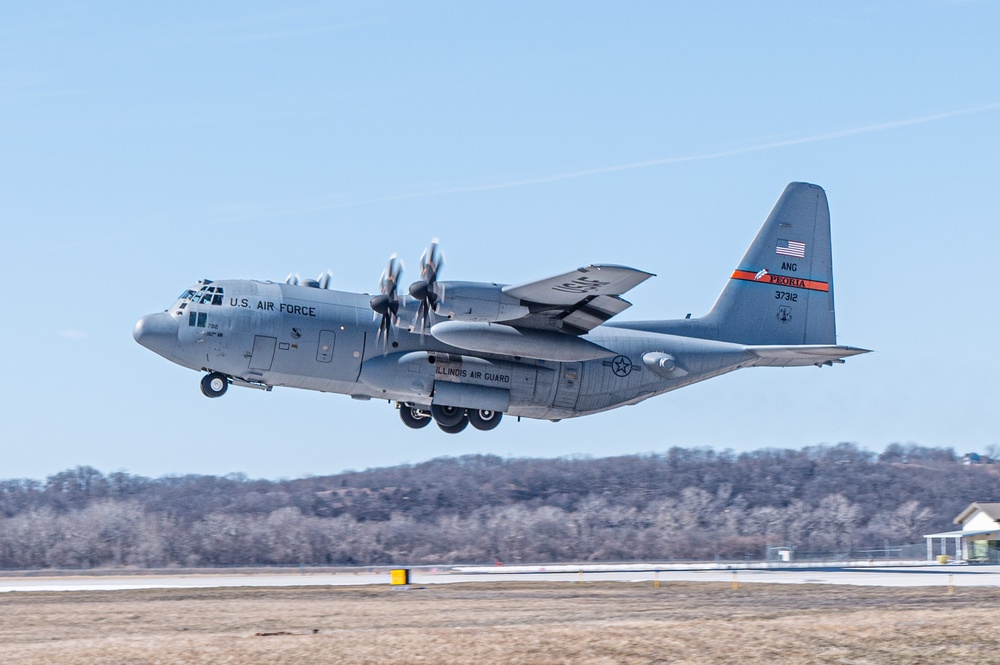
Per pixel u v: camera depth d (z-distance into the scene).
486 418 88.81
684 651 47.66
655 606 68.88
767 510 199.00
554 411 87.50
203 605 73.31
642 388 89.00
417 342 83.25
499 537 176.38
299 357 80.00
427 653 47.03
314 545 165.62
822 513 194.38
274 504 193.75
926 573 106.44
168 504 191.75
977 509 143.88
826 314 96.19
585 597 77.69
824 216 97.06
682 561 167.12
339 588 91.25
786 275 95.56
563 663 45.59
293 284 86.50
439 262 79.88
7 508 186.00
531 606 69.69
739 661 46.19
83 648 48.59
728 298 93.94
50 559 152.12
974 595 74.88
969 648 48.44
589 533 182.38
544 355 82.81
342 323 81.19
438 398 83.56
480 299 76.88
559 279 74.31
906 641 49.56
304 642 49.41
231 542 162.00
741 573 109.12
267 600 77.31
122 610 69.81
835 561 147.75
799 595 77.06
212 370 79.81
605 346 87.81
